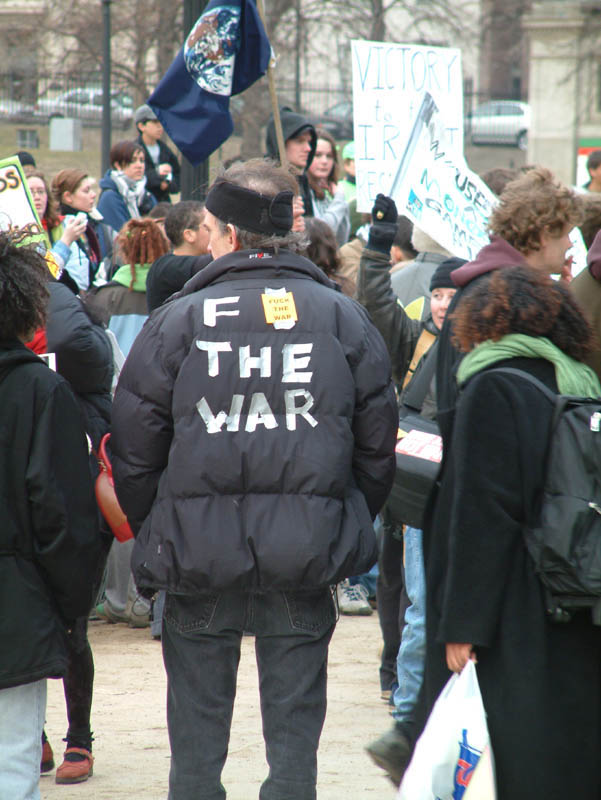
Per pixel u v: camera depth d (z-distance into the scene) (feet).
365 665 42.45
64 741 33.50
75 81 229.66
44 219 49.01
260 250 23.85
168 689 23.67
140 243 47.24
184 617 23.13
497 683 20.61
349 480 23.40
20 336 23.38
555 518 20.21
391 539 36.68
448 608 20.59
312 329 23.08
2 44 237.25
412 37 285.64
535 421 20.76
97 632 47.32
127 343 47.14
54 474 22.68
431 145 40.37
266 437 22.43
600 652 20.76
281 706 23.11
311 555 22.04
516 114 272.31
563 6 254.06
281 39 246.47
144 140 78.07
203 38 42.34
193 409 22.65
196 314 23.18
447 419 22.59
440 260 41.73
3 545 22.39
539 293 21.83
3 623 22.18
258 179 23.86
